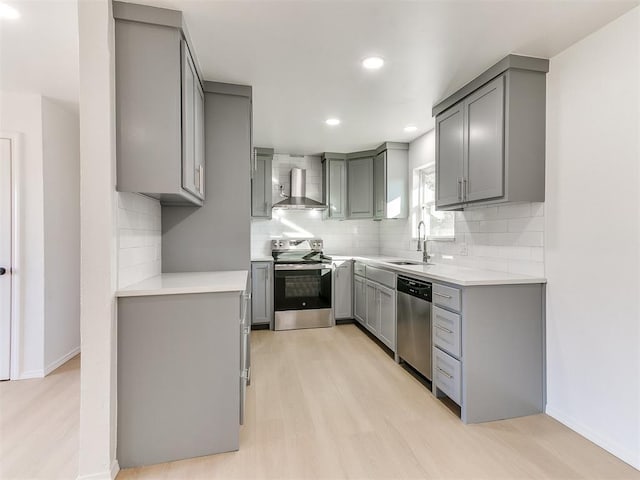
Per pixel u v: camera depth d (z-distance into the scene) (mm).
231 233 2521
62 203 2941
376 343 3564
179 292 1694
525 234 2314
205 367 1736
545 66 2131
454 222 3121
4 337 2609
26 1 1612
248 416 2111
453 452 1771
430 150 3590
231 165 2506
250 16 1697
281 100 2758
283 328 4070
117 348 1635
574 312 1976
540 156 2164
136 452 1662
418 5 1617
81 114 1520
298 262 4188
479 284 2051
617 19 1739
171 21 1654
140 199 1966
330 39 1905
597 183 1850
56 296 2863
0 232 2604
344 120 3250
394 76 2350
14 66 2236
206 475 1600
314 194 4754
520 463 1685
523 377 2145
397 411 2184
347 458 1718
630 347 1693
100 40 1534
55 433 1906
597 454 1757
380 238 4898
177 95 1683
